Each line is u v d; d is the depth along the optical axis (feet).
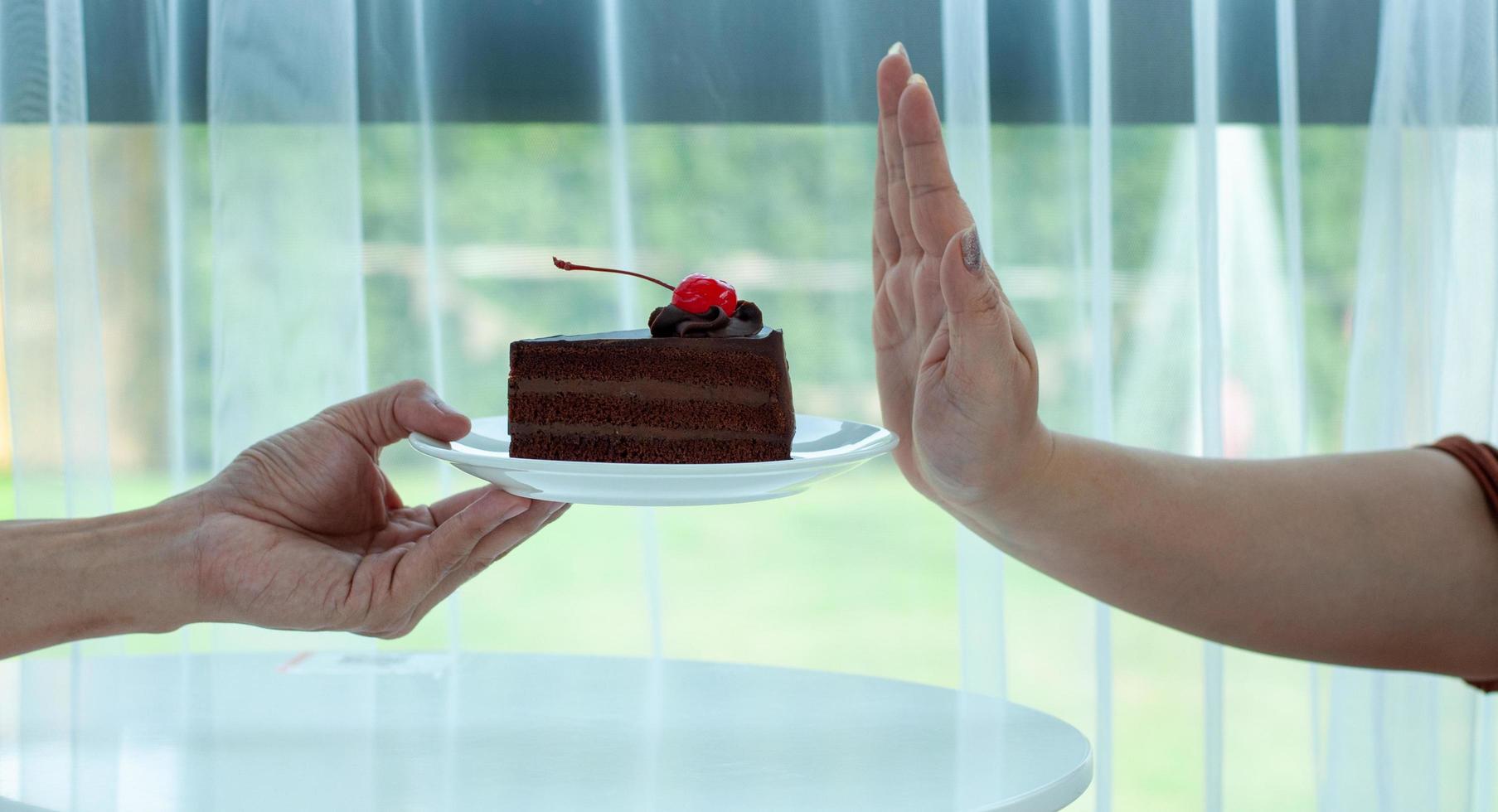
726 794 3.33
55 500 8.13
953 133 7.91
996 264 8.42
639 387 5.11
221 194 7.81
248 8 7.75
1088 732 8.39
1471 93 8.24
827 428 5.20
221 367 7.88
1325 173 8.55
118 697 4.26
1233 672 8.67
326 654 4.91
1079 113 8.30
